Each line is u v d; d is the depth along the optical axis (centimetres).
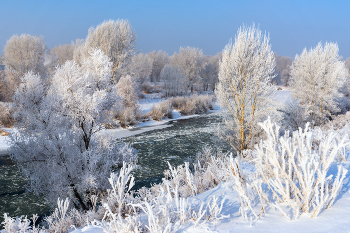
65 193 733
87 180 708
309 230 173
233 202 284
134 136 2038
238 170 236
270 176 293
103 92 821
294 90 1922
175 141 1858
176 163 1331
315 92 1697
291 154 213
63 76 770
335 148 196
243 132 1066
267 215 216
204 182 459
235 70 1035
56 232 359
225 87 1092
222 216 220
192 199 332
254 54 1012
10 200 891
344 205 206
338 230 164
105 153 845
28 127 776
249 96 1038
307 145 225
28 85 816
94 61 880
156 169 1238
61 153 770
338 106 2042
